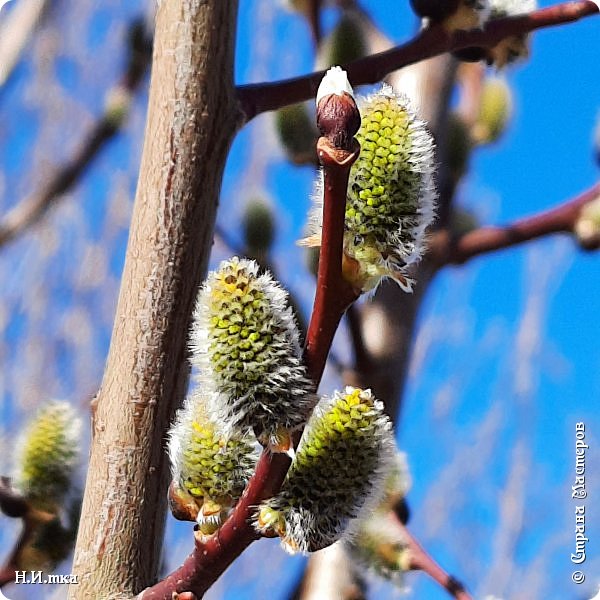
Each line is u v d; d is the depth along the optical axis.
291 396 0.38
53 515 0.44
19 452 0.44
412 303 0.52
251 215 0.54
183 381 0.42
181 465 0.40
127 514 0.41
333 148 0.37
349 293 0.38
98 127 0.59
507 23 0.46
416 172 0.38
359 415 0.39
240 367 0.38
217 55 0.42
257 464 0.39
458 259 0.53
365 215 0.38
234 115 0.42
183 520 0.40
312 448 0.39
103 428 0.42
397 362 0.52
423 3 0.46
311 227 0.39
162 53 0.42
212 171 0.42
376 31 0.59
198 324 0.38
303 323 0.48
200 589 0.40
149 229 0.42
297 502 0.39
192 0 0.42
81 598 0.41
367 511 0.39
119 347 0.42
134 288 0.42
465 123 0.56
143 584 0.41
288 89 0.43
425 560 0.47
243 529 0.39
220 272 0.38
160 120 0.42
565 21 0.47
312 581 0.51
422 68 0.56
